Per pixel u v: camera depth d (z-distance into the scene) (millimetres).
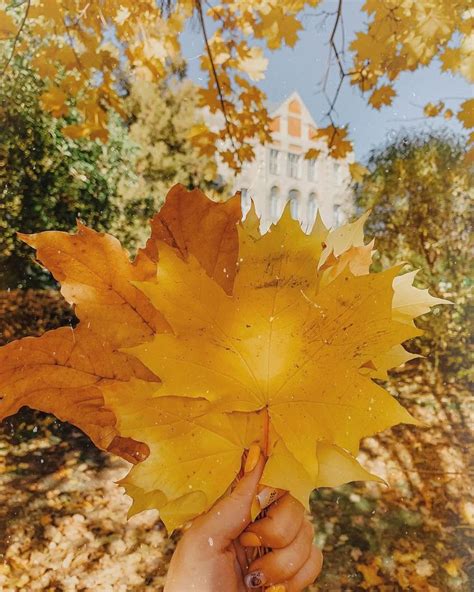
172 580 263
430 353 1635
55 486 1423
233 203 277
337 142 975
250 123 1017
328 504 1390
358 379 249
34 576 1221
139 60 1009
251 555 295
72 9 923
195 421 256
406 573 1207
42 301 1758
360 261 291
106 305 270
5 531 1303
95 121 1069
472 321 1626
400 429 1517
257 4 935
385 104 964
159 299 245
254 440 256
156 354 245
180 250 274
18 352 260
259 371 254
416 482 1380
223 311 249
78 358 266
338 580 1189
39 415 1618
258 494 269
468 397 1538
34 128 1688
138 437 251
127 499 1439
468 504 1341
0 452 1516
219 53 987
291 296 250
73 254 264
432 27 902
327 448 255
